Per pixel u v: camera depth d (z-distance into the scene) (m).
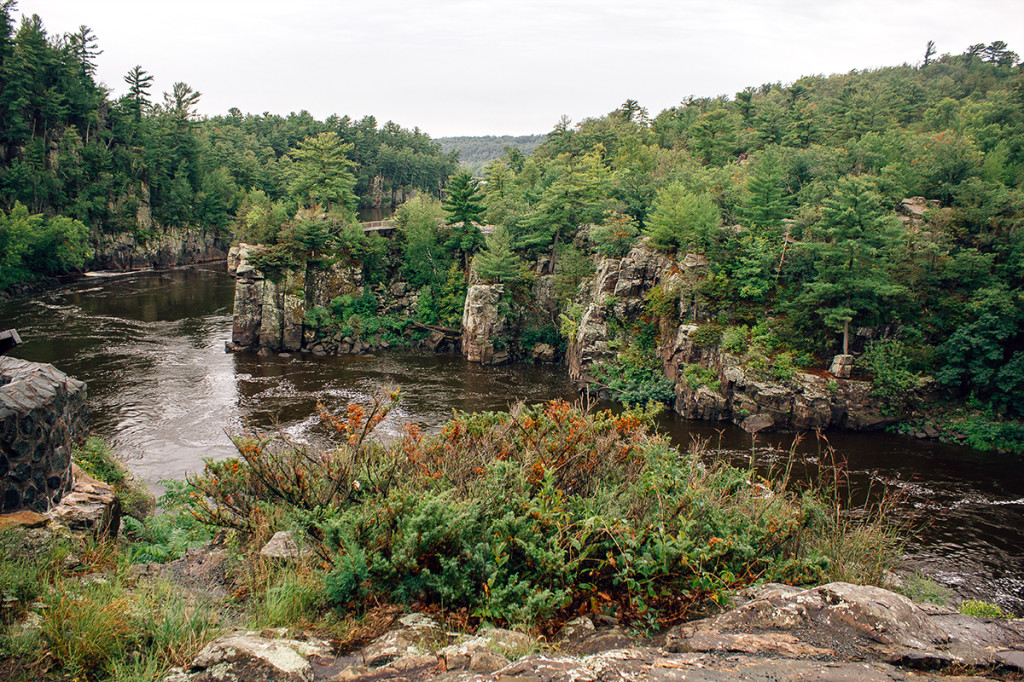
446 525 8.12
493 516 8.97
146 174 102.81
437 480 10.25
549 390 45.72
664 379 42.62
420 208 64.38
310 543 8.98
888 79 123.12
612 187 57.03
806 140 75.81
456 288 60.47
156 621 6.68
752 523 9.48
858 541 10.06
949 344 37.16
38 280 74.44
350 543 8.11
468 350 54.69
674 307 43.91
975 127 74.94
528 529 8.38
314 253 57.31
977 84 117.25
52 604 6.50
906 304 39.31
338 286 57.84
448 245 61.19
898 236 38.62
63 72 97.19
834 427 36.44
